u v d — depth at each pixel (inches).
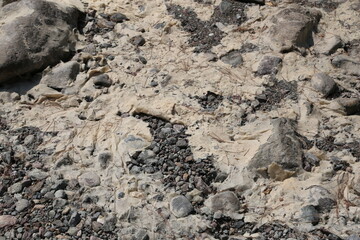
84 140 146.5
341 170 139.7
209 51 172.6
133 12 185.3
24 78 162.1
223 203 132.0
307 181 136.9
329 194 133.1
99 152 143.3
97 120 152.5
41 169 140.0
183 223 128.8
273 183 136.9
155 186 135.9
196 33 178.9
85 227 128.0
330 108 155.7
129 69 166.4
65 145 145.2
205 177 138.0
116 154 142.7
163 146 144.9
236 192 135.5
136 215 130.1
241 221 129.9
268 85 162.1
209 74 164.9
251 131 147.8
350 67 167.8
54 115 153.6
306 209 130.0
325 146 146.0
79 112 154.3
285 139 142.3
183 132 148.4
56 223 128.9
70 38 172.4
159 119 152.1
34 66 161.6
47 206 132.1
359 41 176.6
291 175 137.9
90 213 130.6
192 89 160.2
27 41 162.6
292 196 133.5
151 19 183.2
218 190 135.8
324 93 159.2
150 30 179.6
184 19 182.7
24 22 166.4
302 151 142.9
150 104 154.6
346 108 154.9
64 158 141.6
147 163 140.9
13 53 159.2
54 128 149.6
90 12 183.5
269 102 157.3
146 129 148.6
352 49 174.6
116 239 125.9
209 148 143.8
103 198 133.6
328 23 181.9
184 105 155.2
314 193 133.0
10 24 166.4
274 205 132.6
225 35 177.5
